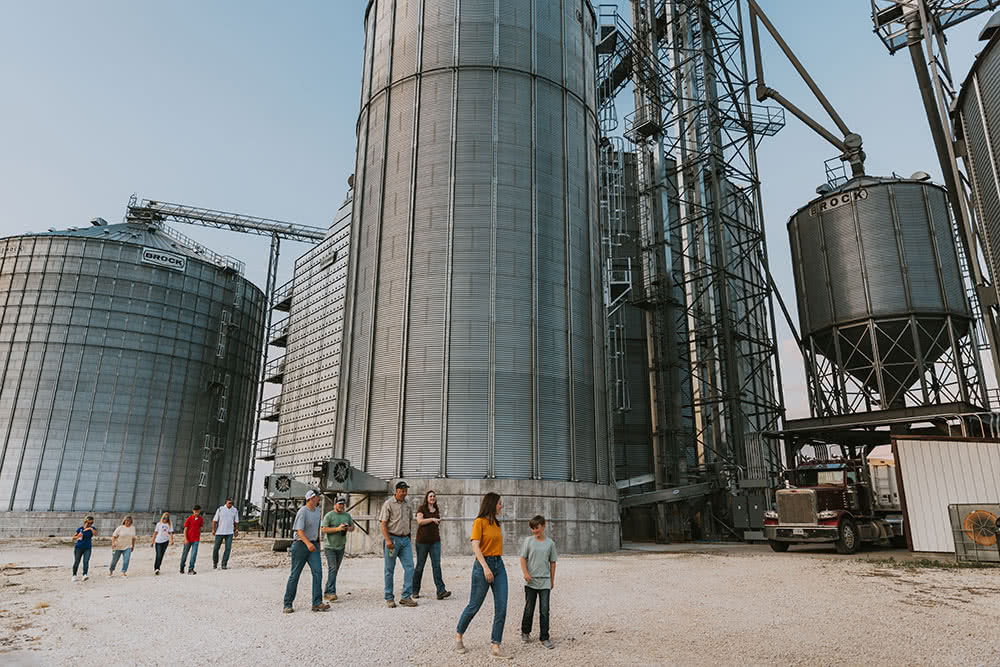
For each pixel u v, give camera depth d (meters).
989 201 32.09
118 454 55.34
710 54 46.47
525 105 31.14
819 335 41.16
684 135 45.31
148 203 71.75
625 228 48.31
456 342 27.55
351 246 33.06
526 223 29.62
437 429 26.64
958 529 19.88
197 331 62.81
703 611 11.28
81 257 58.03
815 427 35.53
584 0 36.09
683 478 40.31
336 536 12.66
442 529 24.98
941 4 35.88
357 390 29.48
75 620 10.91
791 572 17.44
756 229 47.12
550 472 27.12
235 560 24.02
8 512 50.62
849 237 40.41
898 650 8.43
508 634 9.44
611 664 7.75
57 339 55.44
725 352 41.00
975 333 38.34
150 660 8.07
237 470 67.06
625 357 45.38
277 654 8.31
